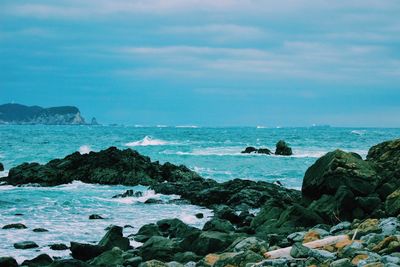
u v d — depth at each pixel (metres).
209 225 19.42
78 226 22.09
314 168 22.88
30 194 31.98
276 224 19.48
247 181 32.59
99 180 38.19
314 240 14.69
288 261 12.04
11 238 19.42
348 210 19.94
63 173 38.44
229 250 15.09
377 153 25.77
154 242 16.03
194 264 13.57
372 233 13.56
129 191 32.00
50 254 17.03
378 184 21.34
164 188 33.28
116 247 15.71
